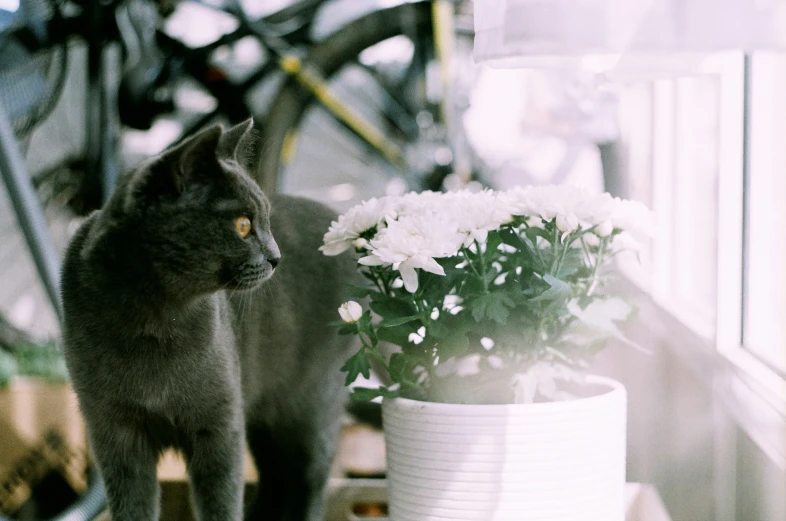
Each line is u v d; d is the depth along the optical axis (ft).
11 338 5.94
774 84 3.35
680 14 2.77
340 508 4.01
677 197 4.16
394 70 6.06
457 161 5.85
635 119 4.67
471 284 3.14
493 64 3.15
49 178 5.83
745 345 3.43
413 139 5.93
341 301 3.86
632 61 3.10
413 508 3.03
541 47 2.87
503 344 3.13
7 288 6.91
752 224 3.43
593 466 2.97
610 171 5.15
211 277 3.17
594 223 3.05
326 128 6.77
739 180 3.43
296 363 3.84
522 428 2.93
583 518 2.97
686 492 3.74
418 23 5.81
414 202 3.19
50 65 5.72
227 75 6.05
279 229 3.83
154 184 3.08
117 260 3.11
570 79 5.29
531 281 3.13
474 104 6.06
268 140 5.84
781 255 3.26
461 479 2.96
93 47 5.67
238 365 3.41
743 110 3.44
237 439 3.35
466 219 3.06
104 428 3.27
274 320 3.74
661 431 4.01
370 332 3.16
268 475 4.02
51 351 5.52
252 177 3.48
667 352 4.02
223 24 6.50
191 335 3.20
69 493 4.75
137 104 5.82
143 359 3.18
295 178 6.81
